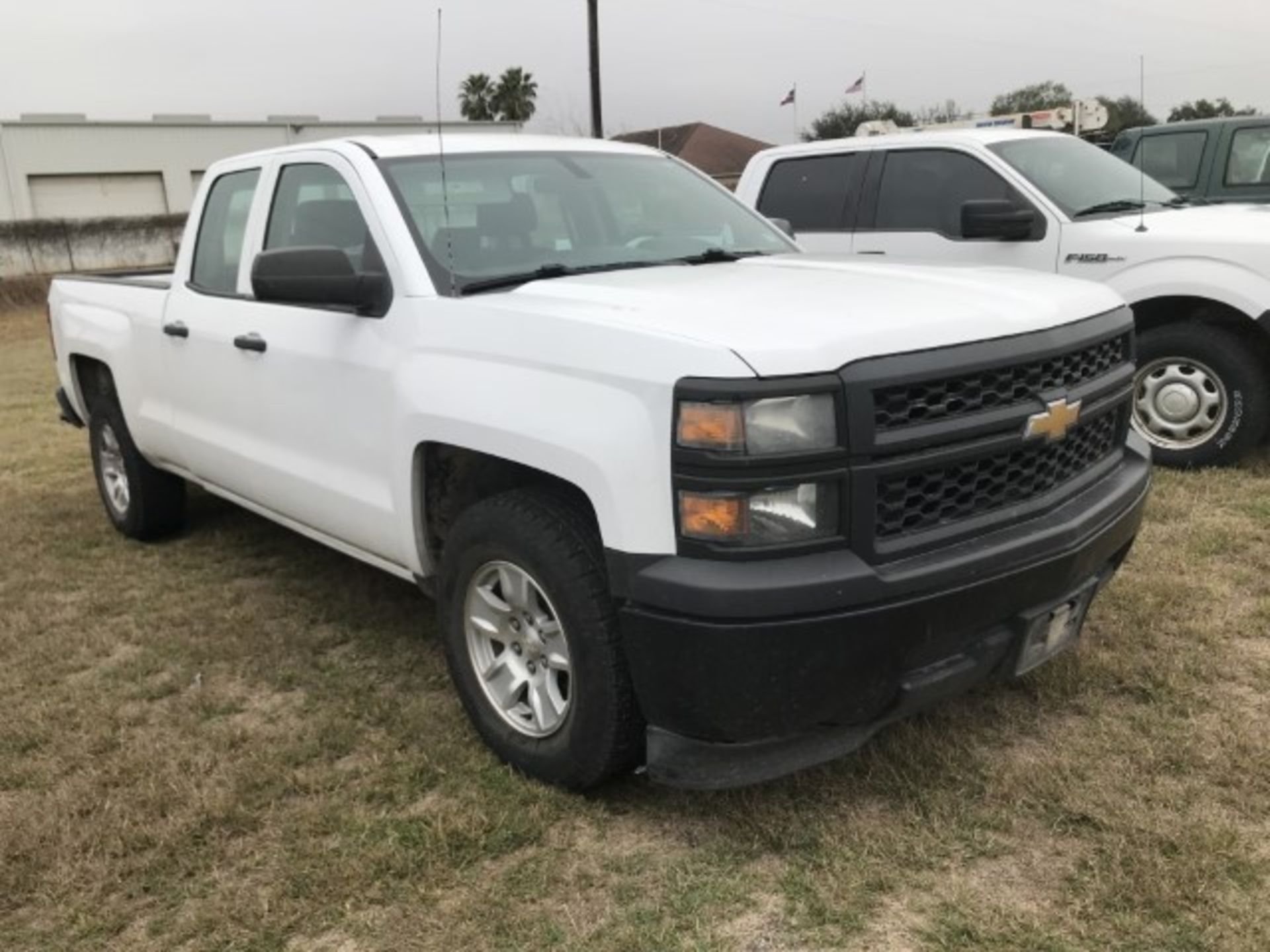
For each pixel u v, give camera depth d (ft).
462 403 10.47
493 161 13.53
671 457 8.71
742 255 13.70
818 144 24.80
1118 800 9.80
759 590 8.45
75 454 27.25
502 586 10.66
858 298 10.02
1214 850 9.01
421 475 11.55
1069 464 10.56
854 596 8.60
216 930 8.84
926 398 9.02
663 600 8.76
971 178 22.12
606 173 14.42
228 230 15.66
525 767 10.71
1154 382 19.98
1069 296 10.90
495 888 9.19
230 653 14.08
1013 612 9.69
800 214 24.63
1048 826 9.57
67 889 9.36
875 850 9.36
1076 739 10.90
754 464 8.42
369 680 13.16
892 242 22.93
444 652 11.58
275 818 10.32
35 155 139.44
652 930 8.61
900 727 11.23
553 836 9.89
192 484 21.85
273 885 9.33
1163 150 32.19
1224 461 19.52
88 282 19.65
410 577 12.46
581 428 9.29
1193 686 11.84
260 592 16.39
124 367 17.69
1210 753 10.47
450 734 11.72
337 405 12.51
